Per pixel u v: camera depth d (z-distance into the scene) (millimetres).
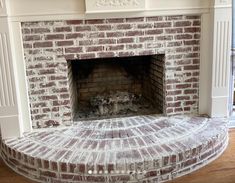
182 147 2654
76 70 3779
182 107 3344
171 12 3039
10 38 2840
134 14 2988
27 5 2840
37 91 3074
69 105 3156
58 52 3010
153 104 3717
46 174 2584
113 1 2883
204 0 3061
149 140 2799
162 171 2553
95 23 2977
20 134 3010
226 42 3123
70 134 2994
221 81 3219
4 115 2959
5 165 2957
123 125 3160
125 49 3086
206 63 3242
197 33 3158
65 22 2938
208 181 2561
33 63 3002
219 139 2924
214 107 3277
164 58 3193
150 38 3096
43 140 2895
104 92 3832
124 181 2498
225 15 3049
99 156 2553
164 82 3268
